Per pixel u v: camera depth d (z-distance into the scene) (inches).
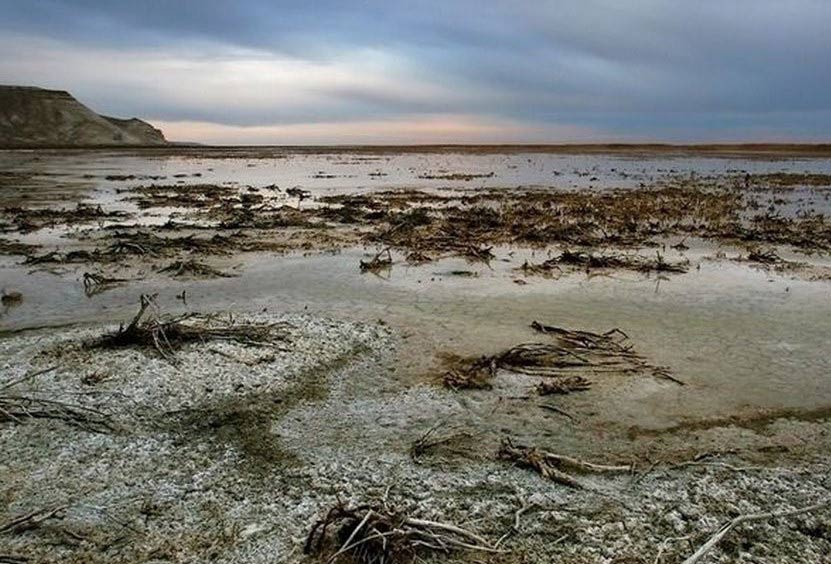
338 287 666.2
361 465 326.3
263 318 540.1
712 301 613.3
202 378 415.8
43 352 448.8
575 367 451.8
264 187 1844.2
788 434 365.7
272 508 288.7
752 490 308.7
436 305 600.7
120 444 340.8
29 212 1184.2
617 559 258.4
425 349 488.7
